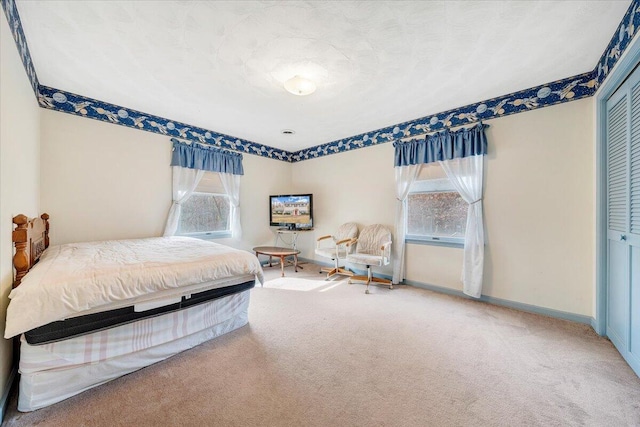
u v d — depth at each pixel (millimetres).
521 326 2414
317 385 1608
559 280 2604
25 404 1359
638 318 1710
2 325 1387
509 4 1572
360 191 4301
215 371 1744
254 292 3396
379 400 1482
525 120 2748
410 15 1654
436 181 3475
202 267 1979
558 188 2592
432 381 1646
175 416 1364
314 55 2080
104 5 1573
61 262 1777
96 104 3018
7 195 1488
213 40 1899
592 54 2104
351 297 3209
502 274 2928
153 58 2137
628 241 1826
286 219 4832
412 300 3105
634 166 1759
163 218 3623
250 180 4750
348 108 3184
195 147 3871
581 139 2467
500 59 2154
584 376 1685
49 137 2729
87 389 1551
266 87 2627
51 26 1759
